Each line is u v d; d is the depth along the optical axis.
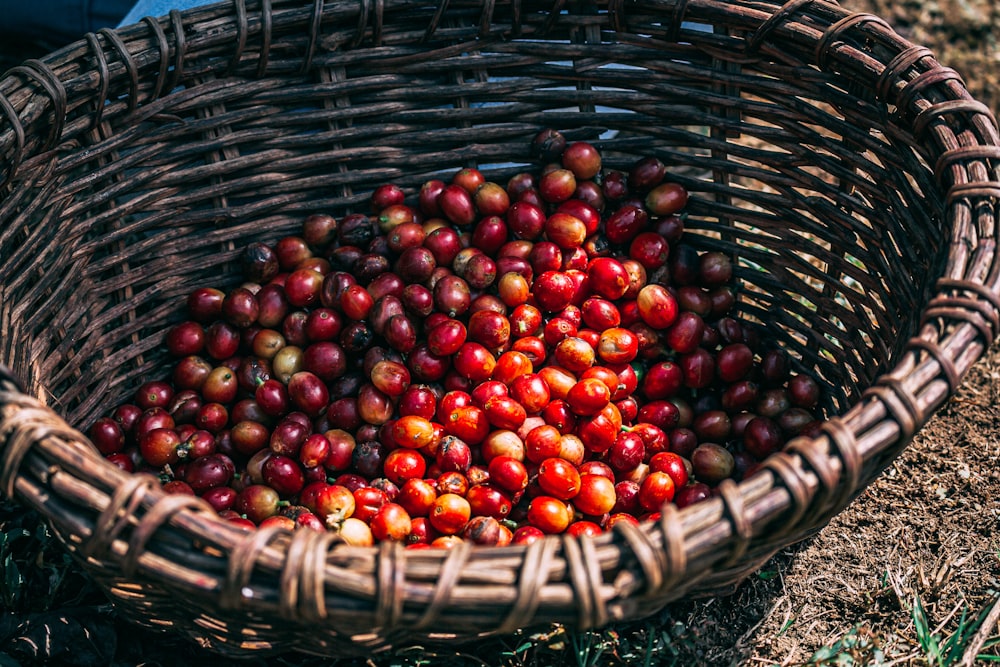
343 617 0.41
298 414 0.55
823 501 0.43
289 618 0.41
